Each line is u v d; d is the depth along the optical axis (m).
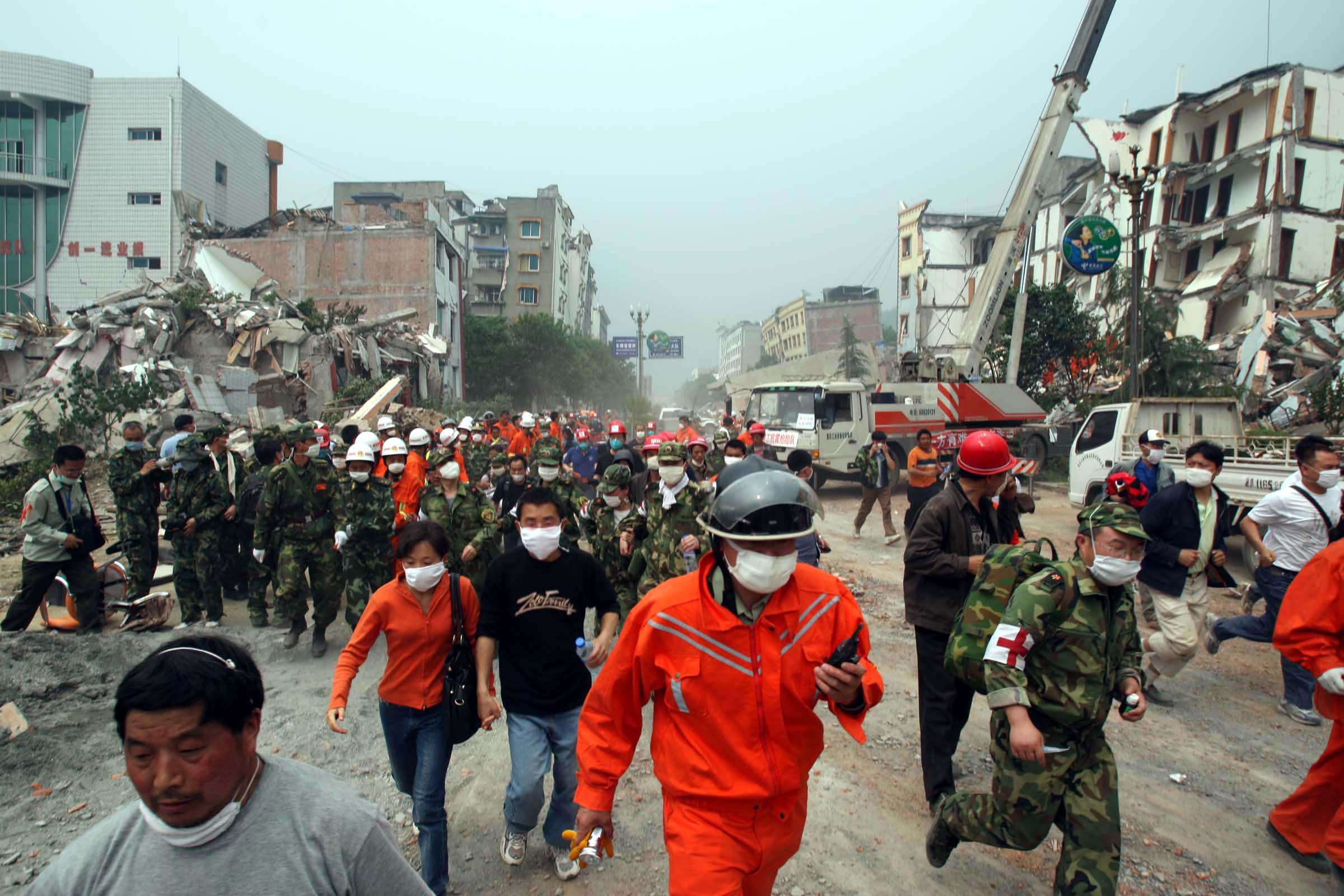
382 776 4.45
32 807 3.99
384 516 6.38
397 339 30.53
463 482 6.44
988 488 3.87
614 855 3.69
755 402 17.11
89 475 16.27
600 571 3.57
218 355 23.22
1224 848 3.73
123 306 22.41
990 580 3.10
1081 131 35.03
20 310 38.59
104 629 6.87
